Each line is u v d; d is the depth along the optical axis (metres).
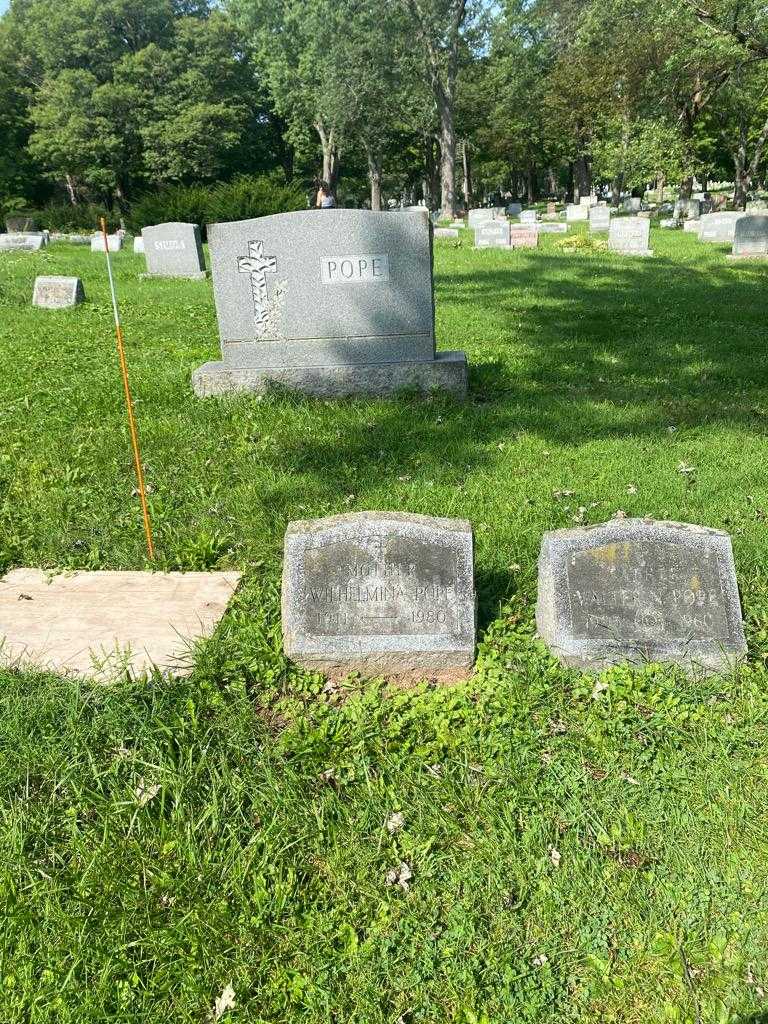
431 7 34.12
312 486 5.51
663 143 31.62
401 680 3.65
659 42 27.17
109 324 11.91
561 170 79.50
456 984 2.33
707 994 2.28
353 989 2.33
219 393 7.69
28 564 4.67
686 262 18.78
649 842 2.75
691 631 3.57
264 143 56.25
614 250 21.12
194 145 47.91
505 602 4.13
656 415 6.97
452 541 3.68
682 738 3.18
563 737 3.21
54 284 13.77
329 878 2.67
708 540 3.63
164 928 2.46
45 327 11.77
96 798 2.91
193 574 4.52
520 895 2.57
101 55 50.25
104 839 2.73
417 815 2.89
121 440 6.46
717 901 2.54
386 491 5.40
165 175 48.84
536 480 5.55
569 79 38.03
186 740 3.17
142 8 50.19
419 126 46.78
